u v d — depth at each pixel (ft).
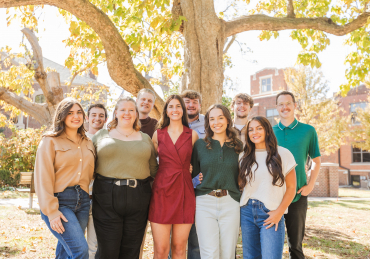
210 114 10.53
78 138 9.85
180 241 10.14
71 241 8.59
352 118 80.38
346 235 20.35
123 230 9.96
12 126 49.08
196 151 10.73
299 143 11.91
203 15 18.94
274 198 9.48
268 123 9.97
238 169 10.39
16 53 41.63
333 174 48.75
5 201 31.01
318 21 21.44
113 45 16.29
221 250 9.84
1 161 46.34
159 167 10.61
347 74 25.79
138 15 16.78
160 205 10.02
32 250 14.75
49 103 40.78
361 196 50.44
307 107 59.62
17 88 39.93
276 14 28.94
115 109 10.61
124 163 9.77
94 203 9.93
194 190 10.59
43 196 8.61
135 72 17.16
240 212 10.12
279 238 9.19
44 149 9.01
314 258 15.25
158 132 11.05
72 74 39.55
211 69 18.70
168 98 11.09
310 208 32.76
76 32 18.57
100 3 21.94
